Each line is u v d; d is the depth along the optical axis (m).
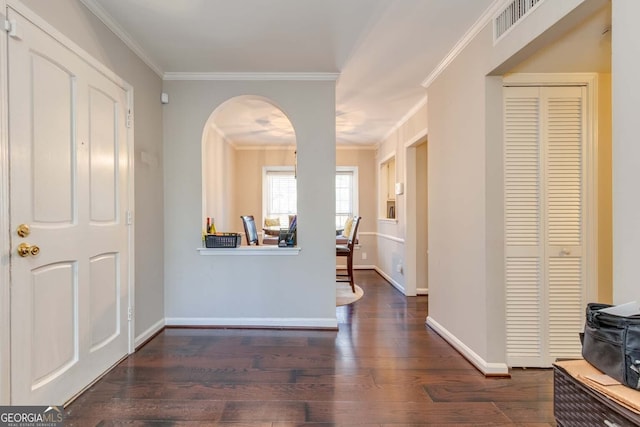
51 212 1.69
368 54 2.65
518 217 2.25
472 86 2.33
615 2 1.22
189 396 1.90
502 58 1.97
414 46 2.50
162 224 3.02
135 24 2.22
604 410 1.09
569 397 1.26
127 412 1.75
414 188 4.40
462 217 2.49
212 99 3.05
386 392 1.96
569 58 2.03
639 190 1.14
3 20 1.42
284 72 2.99
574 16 1.51
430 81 3.08
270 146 6.24
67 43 1.79
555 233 2.25
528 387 2.03
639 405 0.98
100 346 2.10
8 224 1.45
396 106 3.88
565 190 2.24
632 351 1.07
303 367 2.27
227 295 3.08
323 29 2.28
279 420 1.69
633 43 1.16
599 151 2.23
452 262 2.67
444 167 2.82
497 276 2.18
